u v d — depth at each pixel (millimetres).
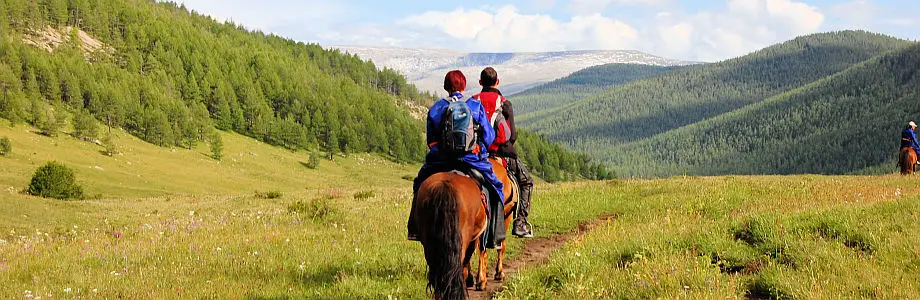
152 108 167750
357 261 10305
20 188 91562
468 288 8859
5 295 8109
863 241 9039
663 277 8016
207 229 14906
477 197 6637
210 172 146000
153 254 11156
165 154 151750
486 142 7375
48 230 30375
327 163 186000
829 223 9844
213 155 161625
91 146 138000
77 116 142750
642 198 19672
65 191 67688
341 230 14539
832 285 7340
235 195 43531
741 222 11047
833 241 9133
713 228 10984
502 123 8258
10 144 115000
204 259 10508
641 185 23469
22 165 110438
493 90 8383
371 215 17125
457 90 7512
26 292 8008
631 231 12469
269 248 11648
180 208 35281
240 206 31688
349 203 22969
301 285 8719
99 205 39875
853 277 7582
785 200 16344
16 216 32594
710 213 15648
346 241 12766
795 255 8680
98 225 31734
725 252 9508
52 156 121938
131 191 112000
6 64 159625
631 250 10078
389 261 10562
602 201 19516
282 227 15242
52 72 168375
